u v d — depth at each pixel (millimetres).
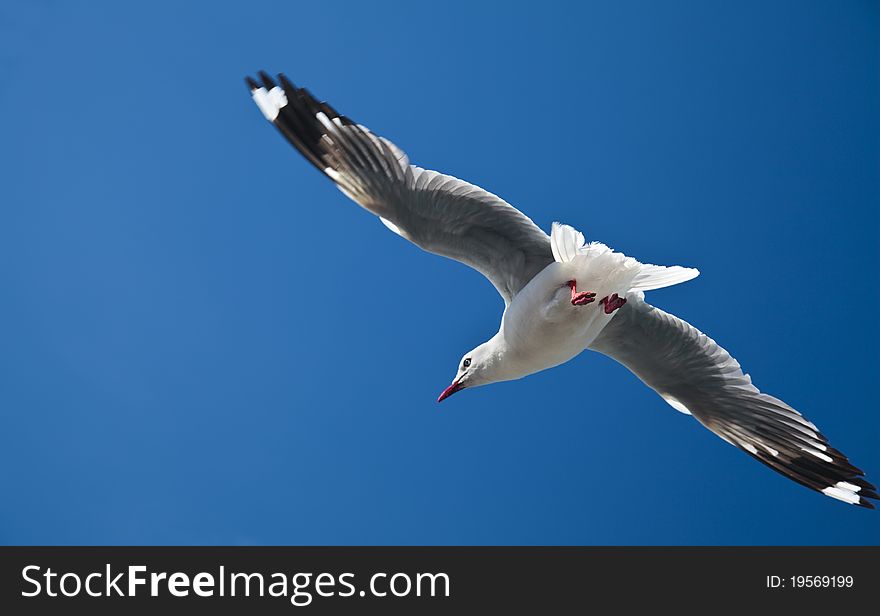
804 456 9531
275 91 8219
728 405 9484
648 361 9281
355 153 8062
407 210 8141
